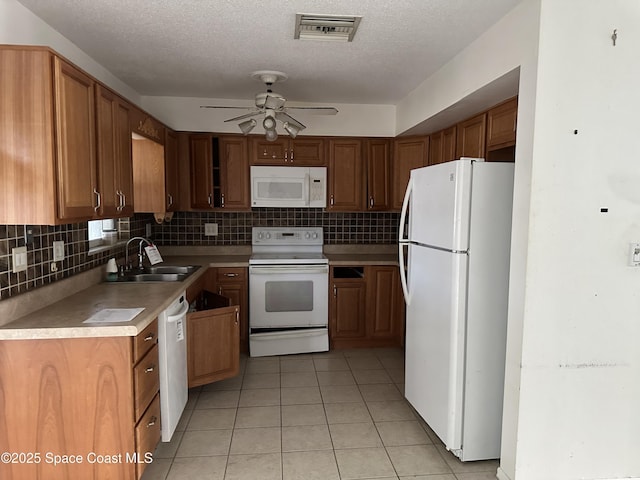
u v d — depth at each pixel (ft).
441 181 7.72
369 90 11.70
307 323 12.88
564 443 6.75
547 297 6.48
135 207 11.28
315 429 8.54
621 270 6.59
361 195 13.52
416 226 8.86
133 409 6.09
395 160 13.51
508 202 7.26
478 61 7.94
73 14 7.00
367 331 13.33
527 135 6.39
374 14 6.99
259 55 8.96
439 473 7.20
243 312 12.78
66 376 5.91
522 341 6.52
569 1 6.13
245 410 9.30
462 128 10.78
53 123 5.79
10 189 5.74
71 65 6.22
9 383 5.85
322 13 6.99
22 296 6.38
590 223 6.46
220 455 7.63
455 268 7.24
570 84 6.23
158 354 7.36
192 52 8.79
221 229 14.05
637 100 6.40
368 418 9.00
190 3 6.65
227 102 12.86
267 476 7.06
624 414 6.82
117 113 8.02
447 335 7.48
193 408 9.38
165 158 11.45
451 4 6.63
